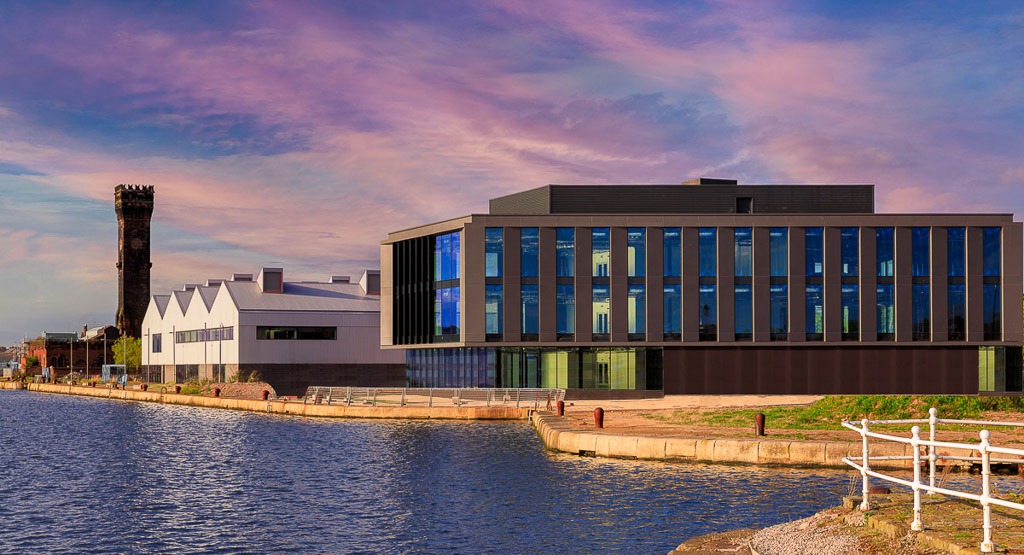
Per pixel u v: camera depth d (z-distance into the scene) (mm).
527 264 87438
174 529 31672
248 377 116188
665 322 86250
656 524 29812
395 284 99688
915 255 85625
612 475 39719
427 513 33250
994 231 85875
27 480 44344
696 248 86250
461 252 88750
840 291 85375
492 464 45156
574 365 87125
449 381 93688
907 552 17328
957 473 37000
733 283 85938
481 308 87500
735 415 54031
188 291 145250
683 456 43094
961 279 85688
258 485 41156
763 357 85812
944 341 85312
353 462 47938
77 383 189125
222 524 32375
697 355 86125
